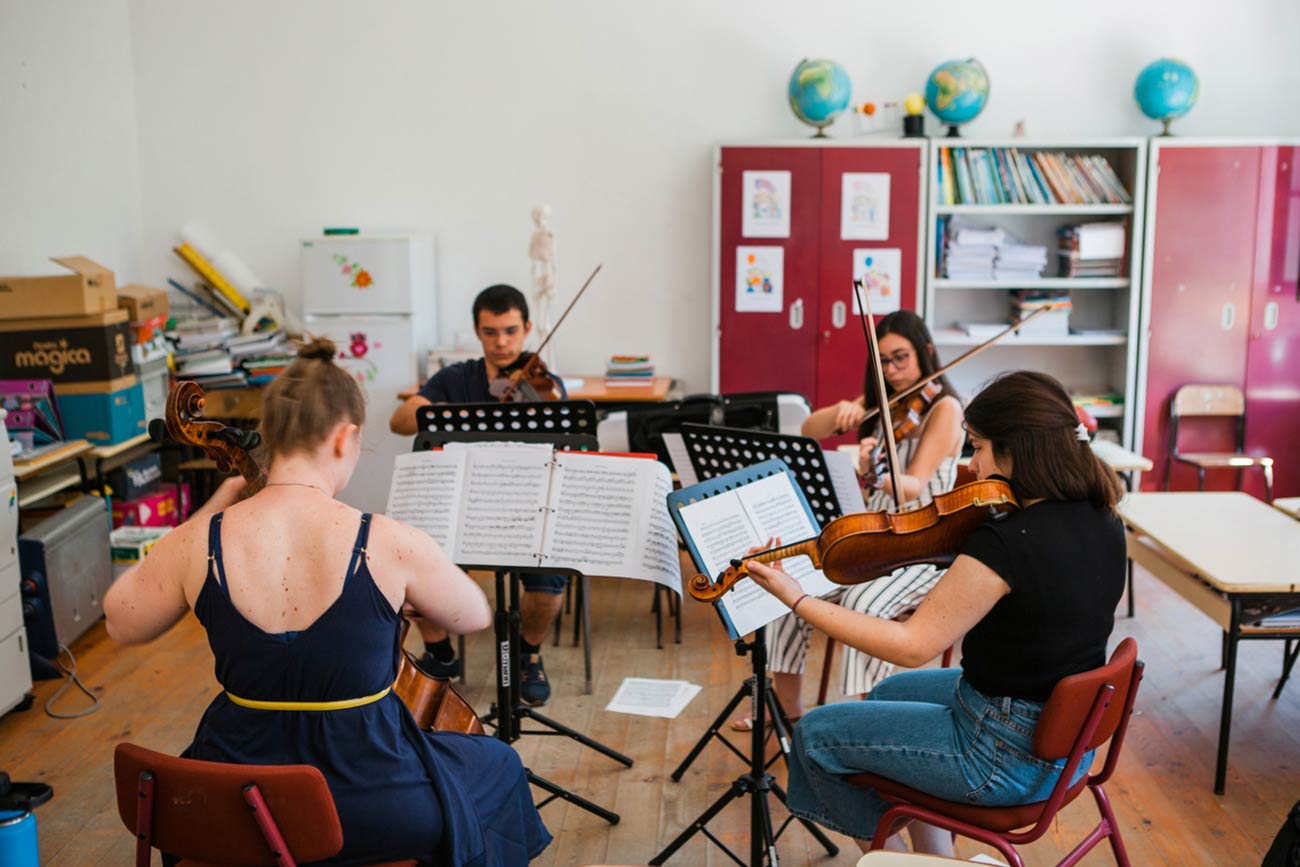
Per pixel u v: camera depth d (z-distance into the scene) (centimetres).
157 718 341
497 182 552
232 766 161
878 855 144
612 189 551
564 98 545
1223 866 260
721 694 354
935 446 302
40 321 416
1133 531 366
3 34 452
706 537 224
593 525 246
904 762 200
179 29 545
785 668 306
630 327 562
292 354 513
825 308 522
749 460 264
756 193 515
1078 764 195
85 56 510
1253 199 509
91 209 514
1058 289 539
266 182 555
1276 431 529
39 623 362
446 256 559
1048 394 194
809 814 222
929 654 187
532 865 261
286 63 546
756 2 533
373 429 531
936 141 509
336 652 170
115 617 176
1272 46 529
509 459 252
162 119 552
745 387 531
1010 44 532
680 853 267
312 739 171
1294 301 517
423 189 554
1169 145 506
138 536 432
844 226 516
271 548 171
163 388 477
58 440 412
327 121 550
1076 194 519
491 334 361
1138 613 421
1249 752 313
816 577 233
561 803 290
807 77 503
